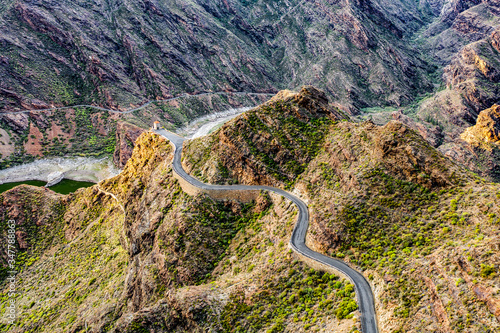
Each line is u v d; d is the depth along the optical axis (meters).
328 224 71.44
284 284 66.69
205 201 94.44
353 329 51.06
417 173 72.19
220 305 66.88
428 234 61.72
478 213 59.56
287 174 93.38
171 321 70.00
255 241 83.38
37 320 97.69
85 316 91.62
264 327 59.66
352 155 84.50
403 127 79.38
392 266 58.62
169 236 89.62
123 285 94.81
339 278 63.19
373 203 71.88
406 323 48.41
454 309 45.34
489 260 47.12
